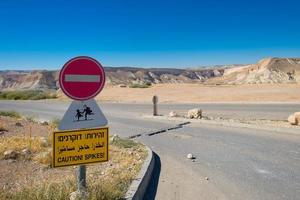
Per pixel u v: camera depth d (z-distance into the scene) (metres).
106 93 51.59
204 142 13.98
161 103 35.56
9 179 8.00
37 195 6.02
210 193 7.71
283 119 20.30
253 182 8.43
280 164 10.12
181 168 9.94
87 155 5.99
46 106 35.75
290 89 41.03
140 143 13.24
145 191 7.89
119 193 6.62
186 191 7.87
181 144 13.73
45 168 9.05
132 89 54.28
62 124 5.79
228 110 26.02
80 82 5.93
